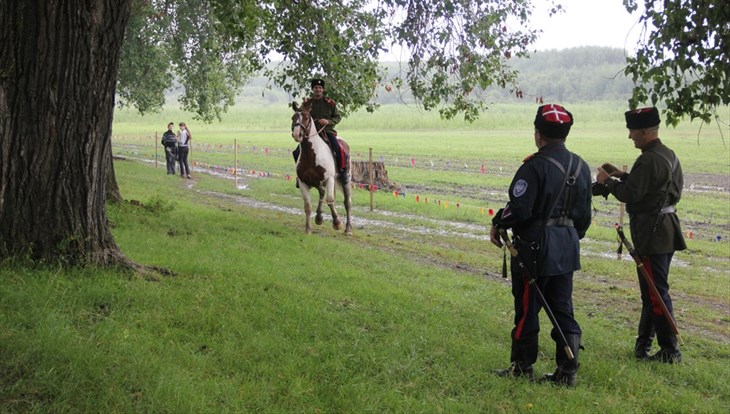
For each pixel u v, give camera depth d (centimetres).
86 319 575
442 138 6456
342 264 1027
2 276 621
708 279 1166
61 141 675
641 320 675
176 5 2422
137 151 4528
